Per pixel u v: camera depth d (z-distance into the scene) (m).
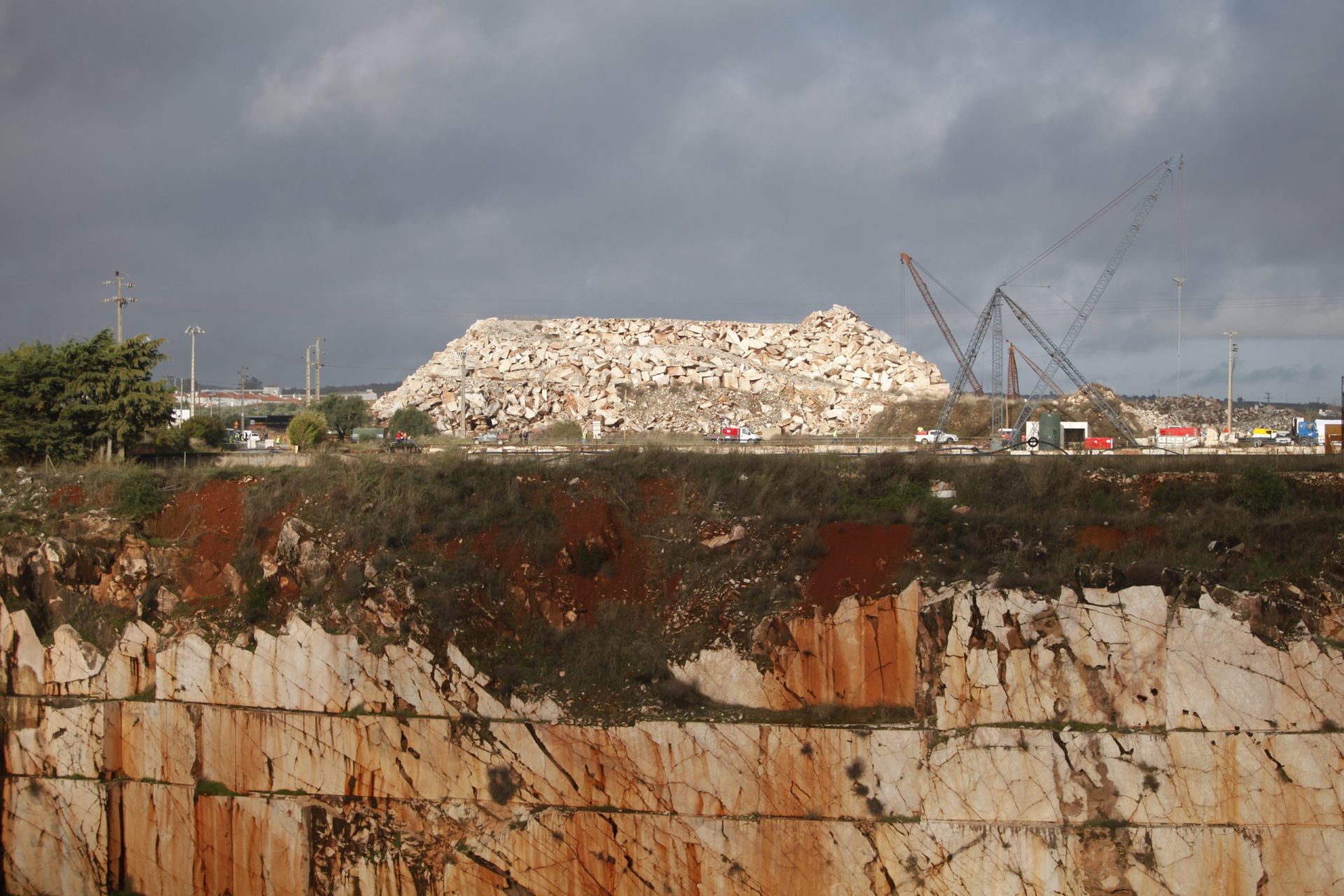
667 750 30.39
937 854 28.92
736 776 30.00
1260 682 29.36
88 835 33.47
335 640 32.94
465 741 31.59
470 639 32.97
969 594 30.73
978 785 29.23
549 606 34.25
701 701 31.53
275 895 31.80
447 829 31.14
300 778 32.47
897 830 29.09
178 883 32.84
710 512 35.88
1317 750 28.64
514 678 32.16
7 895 33.97
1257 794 28.69
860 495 36.94
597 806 30.70
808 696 31.33
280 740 32.69
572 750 30.95
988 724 29.83
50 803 33.84
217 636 34.12
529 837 30.44
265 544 36.28
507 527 35.66
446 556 35.03
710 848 29.67
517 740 31.31
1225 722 29.25
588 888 30.11
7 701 34.72
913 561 33.28
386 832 31.38
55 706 34.44
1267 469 37.09
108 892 33.38
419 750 31.75
